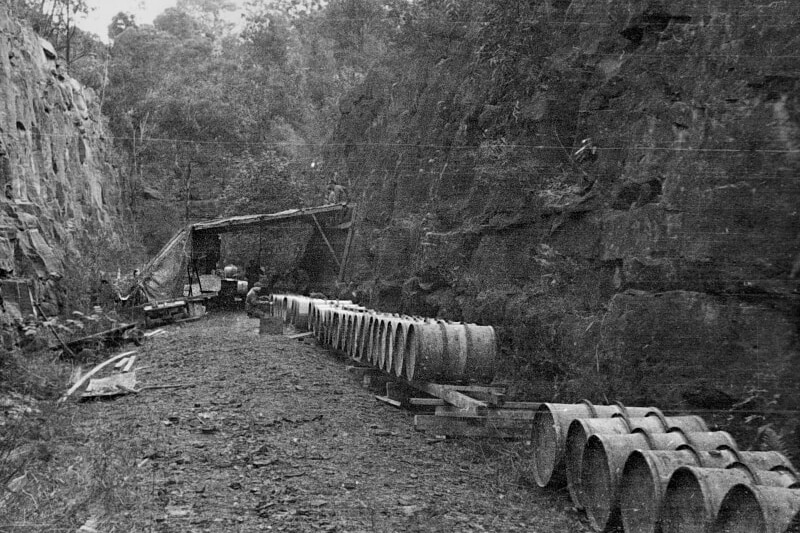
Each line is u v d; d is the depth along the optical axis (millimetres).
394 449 8828
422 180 21516
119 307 23469
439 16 23141
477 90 17406
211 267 31516
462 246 16172
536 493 7289
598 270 11312
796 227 7910
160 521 6234
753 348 7980
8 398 10914
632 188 10859
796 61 8117
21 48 25188
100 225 32312
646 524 5758
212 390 12031
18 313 16406
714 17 9539
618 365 9508
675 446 6141
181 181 50531
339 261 29141
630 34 11688
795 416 7363
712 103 9164
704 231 8945
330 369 14578
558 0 14859
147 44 60938
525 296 12867
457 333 10477
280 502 6715
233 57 61406
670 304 9047
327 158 35688
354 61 47375
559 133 13812
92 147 36625
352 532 6043
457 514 6570
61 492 7059
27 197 22156
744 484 5027
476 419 9547
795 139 8047
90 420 10234
